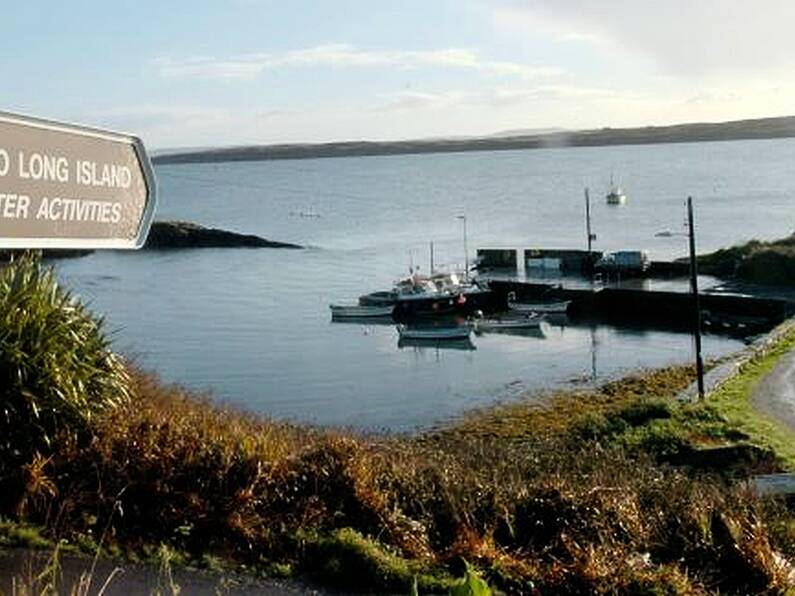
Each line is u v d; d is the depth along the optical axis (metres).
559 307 58.66
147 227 2.72
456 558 6.84
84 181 2.45
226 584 6.10
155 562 6.25
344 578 6.41
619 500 7.99
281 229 122.25
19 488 6.63
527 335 52.72
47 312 7.63
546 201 159.00
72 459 7.02
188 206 177.00
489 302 62.97
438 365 43.69
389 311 58.16
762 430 23.88
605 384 35.47
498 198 171.00
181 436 7.71
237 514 6.95
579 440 22.62
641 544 7.39
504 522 7.58
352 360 45.12
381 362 44.66
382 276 75.88
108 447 7.17
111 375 8.12
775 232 97.81
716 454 21.05
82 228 2.45
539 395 34.41
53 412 7.18
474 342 50.56
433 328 51.91
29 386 7.16
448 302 59.69
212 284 72.69
